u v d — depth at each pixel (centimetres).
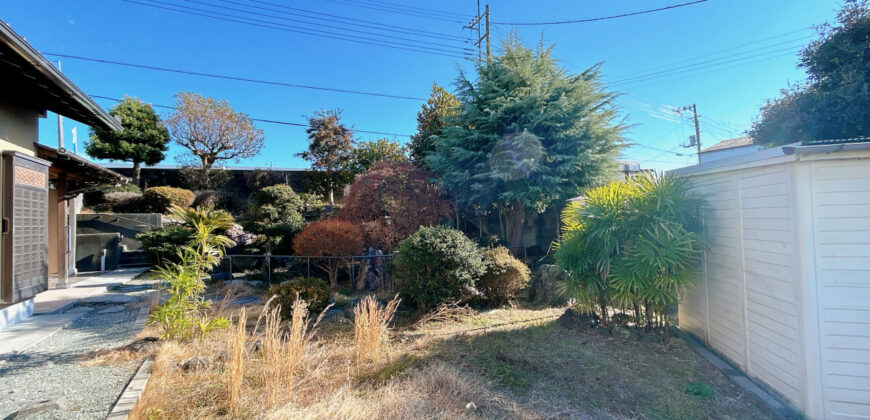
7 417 231
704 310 389
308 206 1214
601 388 289
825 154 241
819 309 242
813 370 242
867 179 237
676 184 368
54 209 815
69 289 678
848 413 236
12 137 468
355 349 343
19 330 423
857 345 236
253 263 802
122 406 243
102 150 1447
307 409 239
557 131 762
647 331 412
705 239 370
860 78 511
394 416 230
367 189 827
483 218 999
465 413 240
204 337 385
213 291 650
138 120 1531
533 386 289
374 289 661
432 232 509
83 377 298
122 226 1126
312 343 370
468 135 831
